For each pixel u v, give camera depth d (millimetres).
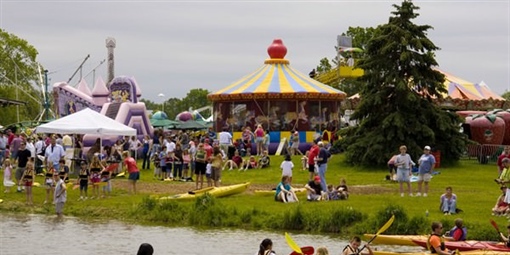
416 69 53000
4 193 42469
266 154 54344
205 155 42562
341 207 32719
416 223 30562
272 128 63781
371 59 53625
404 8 53562
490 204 35875
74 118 48938
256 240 30703
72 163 49812
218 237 31484
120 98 73500
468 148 57438
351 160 53594
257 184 45406
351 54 86688
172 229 33688
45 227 34344
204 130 90812
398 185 44062
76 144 51875
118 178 48375
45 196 42062
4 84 130750
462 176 48719
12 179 47438
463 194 39875
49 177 39938
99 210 38000
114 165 41562
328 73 88562
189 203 37438
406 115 52406
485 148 56781
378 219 31266
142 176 50000
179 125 89000
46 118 110562
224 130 65312
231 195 40625
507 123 59250
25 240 31172
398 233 30500
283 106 64062
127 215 36969
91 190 43344
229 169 53062
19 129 78875
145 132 66938
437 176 48625
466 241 26484
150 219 36250
